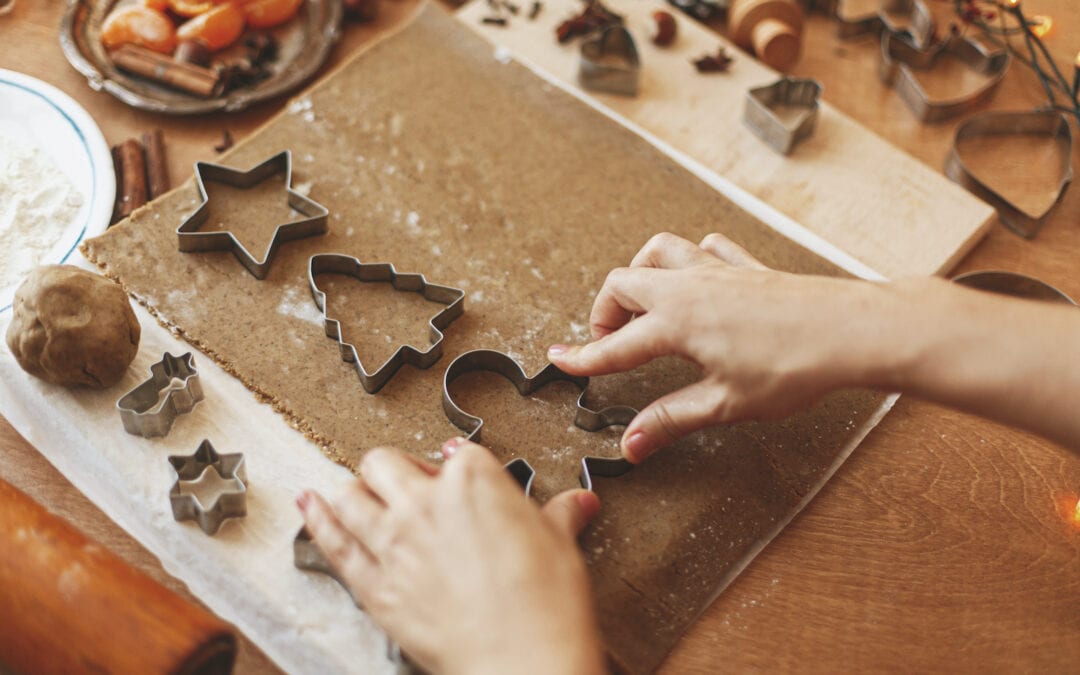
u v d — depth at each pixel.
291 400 0.63
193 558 0.59
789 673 0.57
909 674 0.57
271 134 0.75
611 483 0.62
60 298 0.60
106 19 0.82
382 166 0.74
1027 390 0.51
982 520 0.62
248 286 0.67
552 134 0.77
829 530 0.61
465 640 0.48
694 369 0.66
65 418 0.62
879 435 0.65
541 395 0.64
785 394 0.54
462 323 0.67
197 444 0.62
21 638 0.51
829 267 0.71
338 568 0.53
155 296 0.66
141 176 0.73
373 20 0.86
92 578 0.51
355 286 0.68
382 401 0.64
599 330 0.63
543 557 0.50
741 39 0.86
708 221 0.73
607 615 0.57
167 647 0.49
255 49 0.82
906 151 0.80
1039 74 0.80
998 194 0.76
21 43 0.81
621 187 0.74
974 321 0.52
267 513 0.60
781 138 0.77
